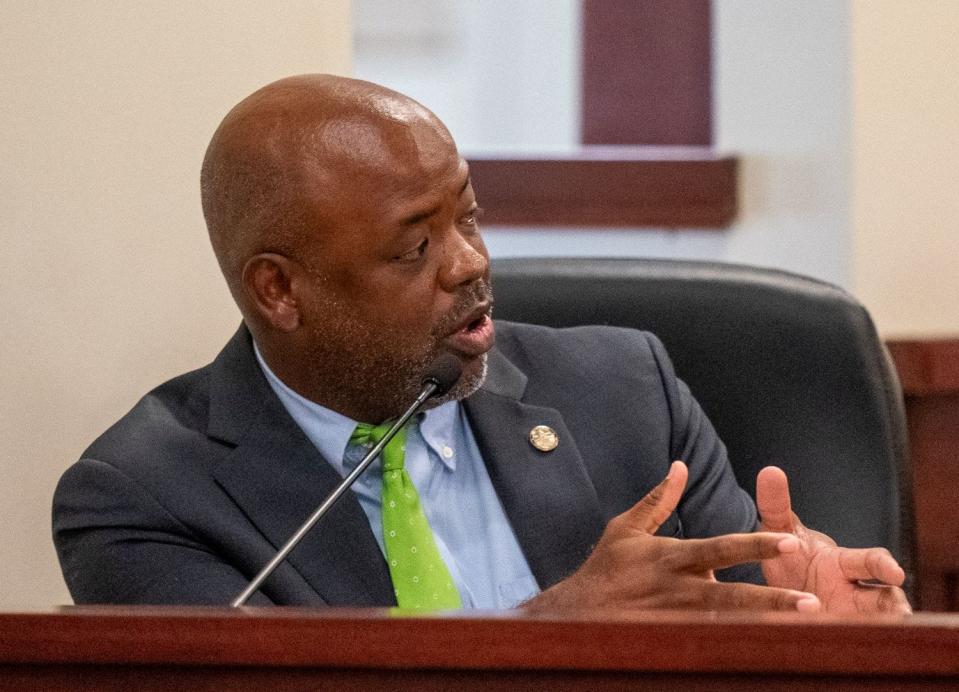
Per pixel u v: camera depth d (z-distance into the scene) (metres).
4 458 8.03
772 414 6.89
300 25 8.21
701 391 6.99
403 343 6.08
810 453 6.80
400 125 6.03
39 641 3.88
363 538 6.07
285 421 6.28
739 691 3.66
